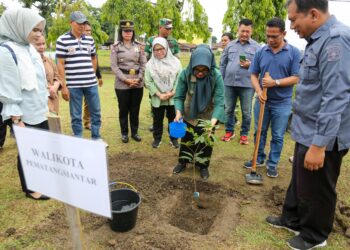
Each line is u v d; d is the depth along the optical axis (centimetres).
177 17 1341
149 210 307
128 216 260
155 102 461
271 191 349
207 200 334
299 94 227
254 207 318
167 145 505
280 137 379
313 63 208
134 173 388
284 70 359
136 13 1401
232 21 911
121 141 514
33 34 278
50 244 251
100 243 255
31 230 267
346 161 448
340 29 194
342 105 192
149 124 628
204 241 260
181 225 291
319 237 245
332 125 195
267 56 366
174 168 402
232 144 519
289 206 273
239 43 499
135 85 470
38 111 296
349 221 284
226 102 513
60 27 1367
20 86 276
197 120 368
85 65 440
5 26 273
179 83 361
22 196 326
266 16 877
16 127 143
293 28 218
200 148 373
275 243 260
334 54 190
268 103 377
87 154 125
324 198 230
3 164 407
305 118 225
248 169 417
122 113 493
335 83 191
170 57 462
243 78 479
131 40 483
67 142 129
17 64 271
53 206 308
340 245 257
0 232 265
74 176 136
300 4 204
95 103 467
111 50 475
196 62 326
